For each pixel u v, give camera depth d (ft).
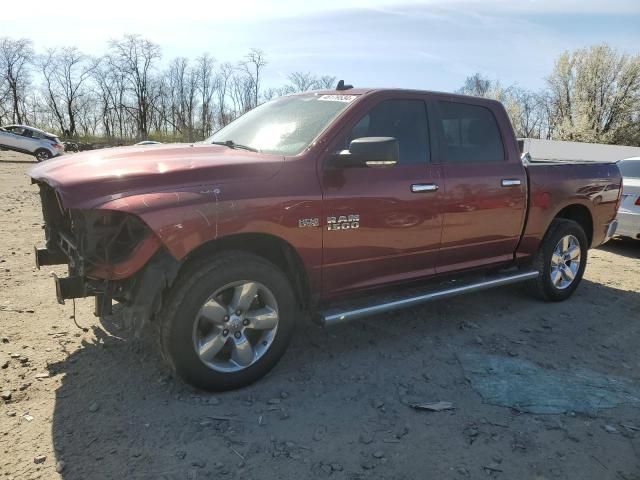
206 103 183.52
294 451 9.39
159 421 10.05
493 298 18.39
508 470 9.15
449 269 14.84
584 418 10.87
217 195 10.28
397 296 13.80
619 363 13.64
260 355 11.45
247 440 9.63
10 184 49.08
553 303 18.19
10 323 14.10
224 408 10.61
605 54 148.56
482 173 14.87
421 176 13.48
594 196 18.57
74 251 11.12
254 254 11.24
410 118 13.84
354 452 9.44
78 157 11.64
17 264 19.58
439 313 16.62
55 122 201.46
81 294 10.89
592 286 20.68
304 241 11.50
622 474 9.19
